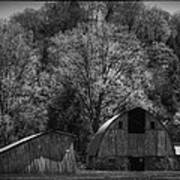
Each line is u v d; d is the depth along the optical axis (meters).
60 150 55.75
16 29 90.62
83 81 85.75
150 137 62.88
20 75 85.12
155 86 97.06
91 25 92.50
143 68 88.31
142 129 62.91
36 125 84.19
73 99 86.31
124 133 62.38
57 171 54.53
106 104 85.81
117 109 85.06
